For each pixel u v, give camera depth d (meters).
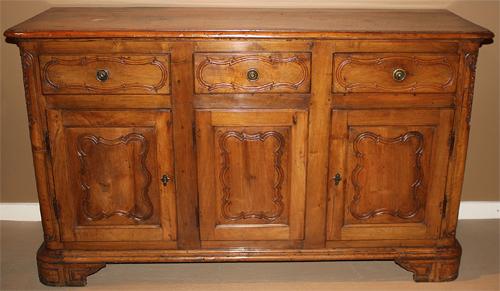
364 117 2.13
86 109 2.10
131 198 2.23
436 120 2.15
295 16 2.35
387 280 2.41
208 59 2.04
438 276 2.37
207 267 2.50
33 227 2.82
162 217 2.25
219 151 2.17
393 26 2.11
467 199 2.91
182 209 2.24
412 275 2.45
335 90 2.09
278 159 2.18
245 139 2.15
